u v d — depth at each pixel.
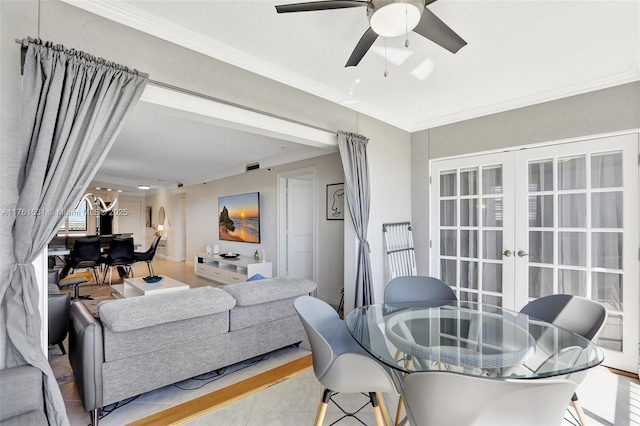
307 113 2.93
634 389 2.38
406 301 2.71
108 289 5.62
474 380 1.05
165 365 2.15
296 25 2.05
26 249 1.52
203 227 7.98
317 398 2.24
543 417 1.08
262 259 5.62
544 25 2.07
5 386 1.38
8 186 1.54
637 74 2.61
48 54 1.56
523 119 3.26
